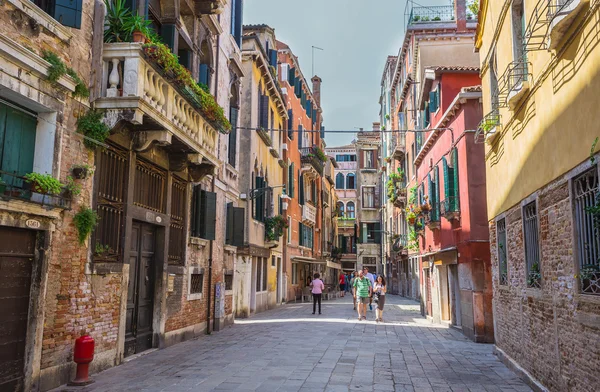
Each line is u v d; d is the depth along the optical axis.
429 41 25.25
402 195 30.33
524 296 8.81
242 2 19.00
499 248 10.88
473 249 13.66
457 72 17.70
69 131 7.69
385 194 45.16
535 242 8.30
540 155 7.74
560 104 6.78
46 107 7.15
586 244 6.05
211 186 15.14
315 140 43.09
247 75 21.41
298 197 33.84
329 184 50.31
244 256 20.00
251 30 26.25
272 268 25.69
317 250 40.53
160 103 9.57
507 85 9.35
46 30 7.14
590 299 5.81
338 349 11.57
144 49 8.70
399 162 34.03
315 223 38.84
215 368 9.04
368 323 17.73
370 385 7.95
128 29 8.93
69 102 7.77
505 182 10.20
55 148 7.33
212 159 12.86
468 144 14.39
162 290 11.31
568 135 6.48
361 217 51.06
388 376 8.70
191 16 13.07
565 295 6.70
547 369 7.48
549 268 7.37
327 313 21.88
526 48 8.27
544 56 7.46
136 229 10.49
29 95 6.76
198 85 12.43
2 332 6.50
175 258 12.41
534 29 7.18
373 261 50.44
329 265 37.78
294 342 12.55
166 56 9.17
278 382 7.95
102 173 8.77
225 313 16.00
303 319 18.97
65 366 7.63
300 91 35.72
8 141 6.77
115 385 7.60
